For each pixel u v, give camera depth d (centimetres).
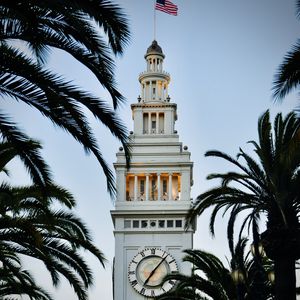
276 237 4191
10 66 2727
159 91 13250
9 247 4066
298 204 4231
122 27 2712
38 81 2745
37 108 2831
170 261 11888
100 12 2675
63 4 2602
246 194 4500
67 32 2798
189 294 6159
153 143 12650
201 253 5959
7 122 2912
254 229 4331
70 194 4109
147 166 12481
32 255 4094
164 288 11788
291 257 4191
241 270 4566
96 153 2952
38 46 2805
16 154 3609
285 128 4225
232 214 4566
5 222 3588
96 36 2808
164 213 12050
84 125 2898
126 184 12606
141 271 11894
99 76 2834
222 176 4509
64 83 2805
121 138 2906
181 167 12456
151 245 12000
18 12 2584
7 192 3703
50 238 4153
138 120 12912
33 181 3178
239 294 4578
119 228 12088
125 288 11856
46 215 3916
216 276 5828
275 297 4203
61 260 4200
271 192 4300
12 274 4397
